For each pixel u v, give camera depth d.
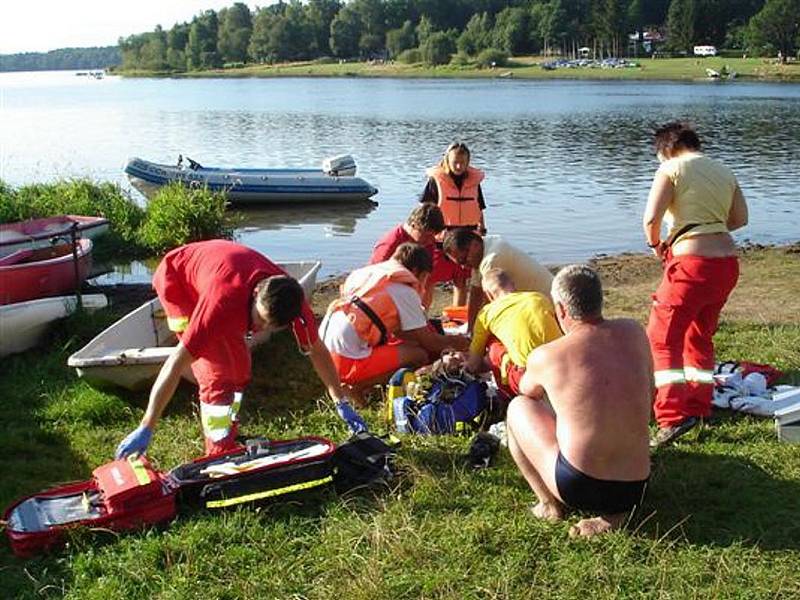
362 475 4.89
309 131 37.19
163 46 160.25
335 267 13.77
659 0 136.88
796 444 5.38
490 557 4.16
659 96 60.97
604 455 4.17
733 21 127.44
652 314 5.68
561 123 39.44
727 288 5.54
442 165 9.02
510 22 133.62
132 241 14.27
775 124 37.25
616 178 22.45
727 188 5.60
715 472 5.02
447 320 7.81
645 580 3.94
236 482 4.69
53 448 5.72
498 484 4.92
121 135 36.41
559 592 3.89
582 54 133.38
